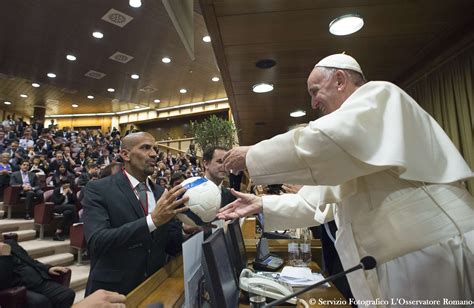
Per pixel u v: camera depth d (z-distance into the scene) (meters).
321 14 2.03
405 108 0.83
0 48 7.32
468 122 2.40
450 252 0.76
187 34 7.15
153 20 6.06
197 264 0.92
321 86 1.00
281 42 2.37
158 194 1.80
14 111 14.98
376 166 0.78
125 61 8.13
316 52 2.54
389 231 0.82
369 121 0.77
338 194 0.94
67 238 5.02
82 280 3.84
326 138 0.75
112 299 0.82
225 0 1.86
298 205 1.22
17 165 6.60
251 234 2.24
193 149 11.76
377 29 2.21
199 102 13.41
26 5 5.68
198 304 0.88
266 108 4.09
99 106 14.77
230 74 2.95
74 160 8.80
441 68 2.67
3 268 1.87
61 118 16.30
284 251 1.91
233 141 4.75
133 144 1.71
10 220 5.17
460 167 0.84
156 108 14.41
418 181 0.84
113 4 5.60
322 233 1.74
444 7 1.96
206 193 1.11
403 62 2.77
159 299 0.93
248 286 1.04
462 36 2.27
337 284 1.56
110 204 1.52
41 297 1.96
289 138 0.81
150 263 1.51
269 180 0.84
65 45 7.17
